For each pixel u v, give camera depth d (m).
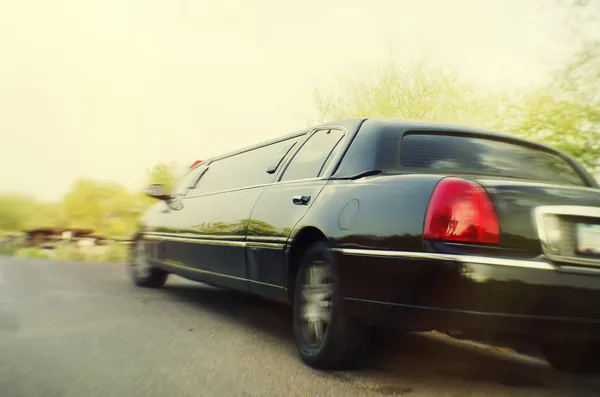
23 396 3.15
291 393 3.32
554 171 4.11
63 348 4.23
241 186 5.60
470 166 3.86
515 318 3.06
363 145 4.03
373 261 3.42
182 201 6.88
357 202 3.66
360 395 3.34
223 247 5.45
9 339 4.50
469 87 10.91
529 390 3.68
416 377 3.82
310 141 4.83
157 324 5.25
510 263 3.04
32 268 10.26
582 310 3.11
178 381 3.48
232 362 3.99
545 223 3.16
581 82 8.05
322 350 3.79
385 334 5.13
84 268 10.50
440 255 3.11
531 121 8.63
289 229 4.27
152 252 7.46
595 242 3.21
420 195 3.31
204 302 6.72
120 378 3.51
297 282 4.19
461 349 4.97
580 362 4.06
